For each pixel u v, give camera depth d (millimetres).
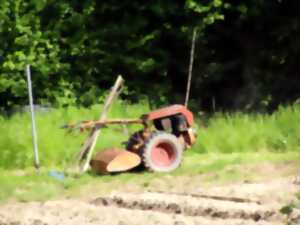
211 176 36031
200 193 32594
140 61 59594
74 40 59156
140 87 60094
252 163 37875
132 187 35062
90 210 30422
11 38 57406
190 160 40969
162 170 38000
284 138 43281
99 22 59906
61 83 58438
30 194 33938
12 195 33938
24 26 57656
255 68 61406
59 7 58875
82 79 59188
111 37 59875
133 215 29266
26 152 41469
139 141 38531
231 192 32281
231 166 37688
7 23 57375
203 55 61188
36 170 38500
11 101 57781
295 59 61125
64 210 30719
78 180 36625
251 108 60156
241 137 43812
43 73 57781
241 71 61750
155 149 38125
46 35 58312
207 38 61531
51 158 41656
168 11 59750
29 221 29094
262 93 60438
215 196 31547
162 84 60125
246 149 43438
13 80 57031
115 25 59781
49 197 33969
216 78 61312
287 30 60812
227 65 61906
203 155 42594
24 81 57031
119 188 35031
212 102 61188
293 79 60906
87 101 58156
